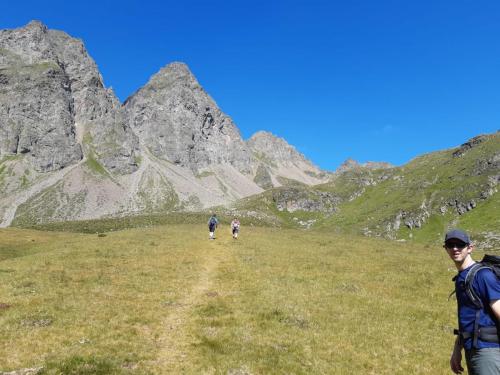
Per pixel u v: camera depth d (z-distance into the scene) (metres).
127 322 19.97
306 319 20.84
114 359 15.28
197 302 23.81
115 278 29.89
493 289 8.04
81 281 28.59
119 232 71.31
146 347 16.73
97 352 15.88
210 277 31.20
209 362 15.26
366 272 33.84
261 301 23.78
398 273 33.53
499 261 8.40
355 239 65.06
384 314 22.33
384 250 48.97
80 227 163.38
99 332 18.31
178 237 60.53
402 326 20.42
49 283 27.50
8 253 54.25
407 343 18.17
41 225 169.25
